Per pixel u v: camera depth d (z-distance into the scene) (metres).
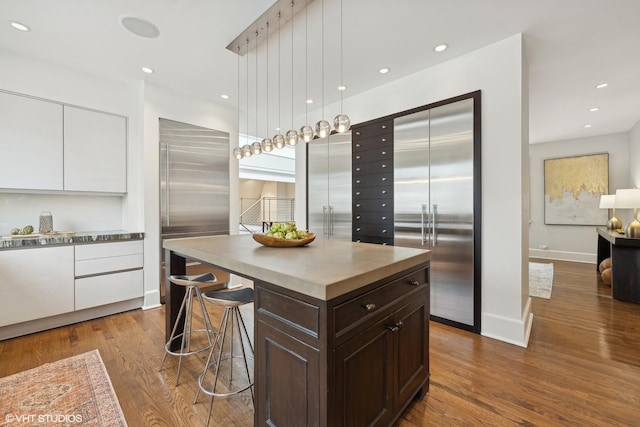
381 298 1.45
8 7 2.14
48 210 3.20
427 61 2.98
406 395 1.64
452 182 2.93
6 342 2.54
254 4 2.13
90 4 2.12
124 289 3.25
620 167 5.60
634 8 2.17
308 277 1.22
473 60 2.78
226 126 4.26
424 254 1.82
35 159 2.87
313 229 4.48
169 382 1.98
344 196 4.04
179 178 3.76
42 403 1.75
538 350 2.40
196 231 3.92
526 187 2.78
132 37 2.55
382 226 3.57
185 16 2.27
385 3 2.12
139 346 2.49
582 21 2.33
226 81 3.46
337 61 2.98
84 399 1.79
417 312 1.77
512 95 2.55
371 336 1.37
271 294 1.39
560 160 6.21
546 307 3.40
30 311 2.64
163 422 1.62
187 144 3.83
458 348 2.46
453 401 1.78
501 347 2.47
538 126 5.21
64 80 3.05
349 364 1.24
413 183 3.25
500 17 2.29
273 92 3.78
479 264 2.75
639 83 3.45
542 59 2.92
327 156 4.28
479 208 2.74
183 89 3.68
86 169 3.19
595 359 2.25
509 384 1.94
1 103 2.70
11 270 2.55
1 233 2.93
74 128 3.11
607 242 4.93
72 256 2.89
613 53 2.81
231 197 4.32
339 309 1.19
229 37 2.56
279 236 2.21
